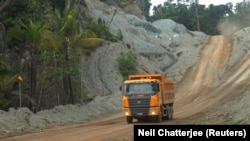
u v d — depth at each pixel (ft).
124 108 177.99
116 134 135.03
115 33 539.70
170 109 195.72
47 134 147.54
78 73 298.56
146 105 174.81
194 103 312.29
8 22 295.89
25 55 287.48
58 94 267.39
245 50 547.08
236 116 155.84
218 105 269.03
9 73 238.07
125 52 463.01
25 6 307.37
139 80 178.91
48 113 219.82
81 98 298.56
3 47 286.25
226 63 506.48
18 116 189.98
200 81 442.50
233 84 406.41
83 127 171.83
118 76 413.80
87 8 528.22
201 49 591.37
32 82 236.43
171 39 654.12
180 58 546.67
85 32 259.60
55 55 266.36
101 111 272.31
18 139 135.74
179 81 455.22
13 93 254.88
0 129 166.81
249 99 183.62
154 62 518.37
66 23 252.62
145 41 597.52
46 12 315.37
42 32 235.20
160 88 181.57
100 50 438.81
